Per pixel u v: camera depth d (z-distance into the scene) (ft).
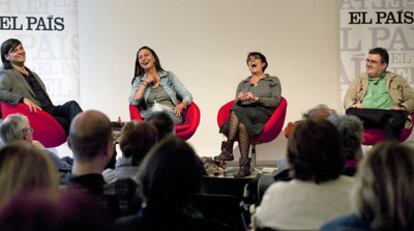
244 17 24.35
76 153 8.93
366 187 6.08
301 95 24.53
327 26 24.39
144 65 21.61
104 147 9.01
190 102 21.57
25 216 5.21
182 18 24.30
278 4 24.35
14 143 6.46
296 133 8.07
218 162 20.76
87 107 24.23
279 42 24.44
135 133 10.67
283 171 10.25
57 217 5.24
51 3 23.79
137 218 7.18
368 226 6.17
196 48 24.39
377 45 23.88
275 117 20.81
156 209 7.14
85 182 8.71
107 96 24.31
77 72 24.07
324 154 7.90
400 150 6.09
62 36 23.91
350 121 10.64
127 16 24.22
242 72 24.44
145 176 7.21
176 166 7.13
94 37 24.14
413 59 23.93
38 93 21.34
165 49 24.35
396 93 21.53
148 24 24.29
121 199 8.81
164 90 21.75
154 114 13.03
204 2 24.29
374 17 23.84
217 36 24.38
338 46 24.43
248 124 20.57
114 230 5.59
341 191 7.93
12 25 23.54
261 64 21.98
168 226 7.10
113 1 24.16
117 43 24.27
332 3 24.34
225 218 10.43
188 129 20.84
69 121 20.89
